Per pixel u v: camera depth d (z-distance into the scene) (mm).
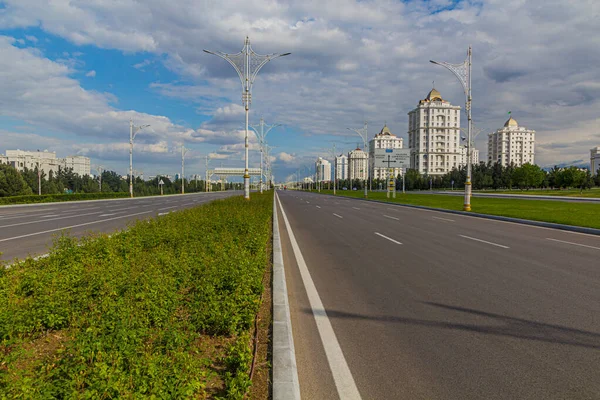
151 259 6973
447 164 140500
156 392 2758
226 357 3660
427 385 3461
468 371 3697
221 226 11445
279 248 9891
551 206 28938
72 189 92188
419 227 16344
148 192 92125
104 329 3846
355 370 3762
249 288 5430
